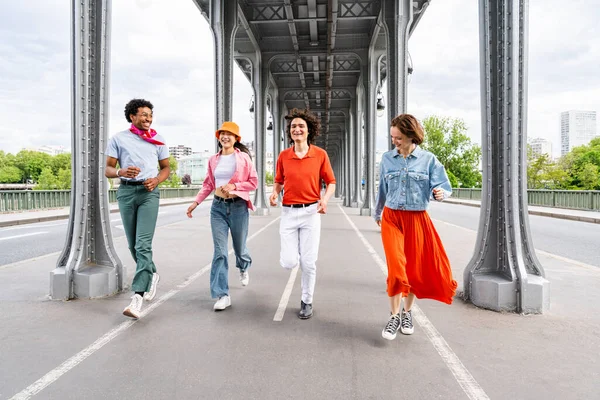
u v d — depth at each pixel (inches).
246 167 158.4
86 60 169.8
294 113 140.5
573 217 605.0
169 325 131.6
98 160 173.8
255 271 218.1
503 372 98.7
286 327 130.3
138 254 142.0
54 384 92.0
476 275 157.4
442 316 141.9
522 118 150.6
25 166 3927.2
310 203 139.1
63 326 129.9
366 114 748.6
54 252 290.0
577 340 119.5
